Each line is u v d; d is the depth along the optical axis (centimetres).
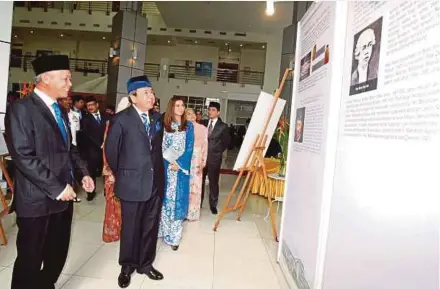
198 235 372
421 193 110
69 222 214
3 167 327
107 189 324
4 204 304
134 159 237
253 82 1883
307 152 239
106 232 326
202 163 424
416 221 112
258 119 385
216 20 1581
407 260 116
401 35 125
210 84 1742
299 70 289
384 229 131
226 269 287
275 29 1658
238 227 415
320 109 214
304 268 220
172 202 318
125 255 243
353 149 162
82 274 256
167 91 1747
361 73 159
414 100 115
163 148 311
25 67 1669
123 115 240
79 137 507
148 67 1944
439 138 101
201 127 420
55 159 186
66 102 397
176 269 279
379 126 138
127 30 1311
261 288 257
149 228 254
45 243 205
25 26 1714
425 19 111
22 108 173
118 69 1308
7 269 252
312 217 211
